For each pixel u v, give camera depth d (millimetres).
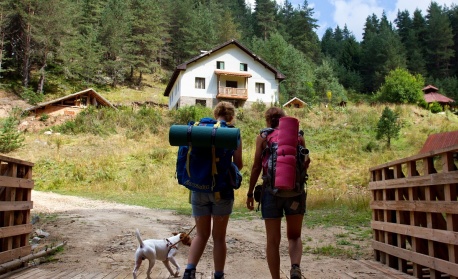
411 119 32750
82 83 60312
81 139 28844
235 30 90000
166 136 29969
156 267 5746
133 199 16469
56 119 35812
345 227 9625
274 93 44406
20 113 35844
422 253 4691
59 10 52938
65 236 7945
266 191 3711
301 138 3859
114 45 64688
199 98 42188
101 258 6301
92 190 19047
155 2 80250
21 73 53969
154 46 70000
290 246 3734
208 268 5750
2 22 49906
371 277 4875
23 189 5668
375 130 28703
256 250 7352
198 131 3576
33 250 6520
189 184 3666
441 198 4344
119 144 27688
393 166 5492
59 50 54281
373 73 95688
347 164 23641
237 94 42344
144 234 8492
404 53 97375
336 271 5363
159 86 68625
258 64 44281
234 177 3750
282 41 78688
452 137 6855
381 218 6152
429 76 96000
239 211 13125
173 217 11594
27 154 24734
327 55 115500
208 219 3807
